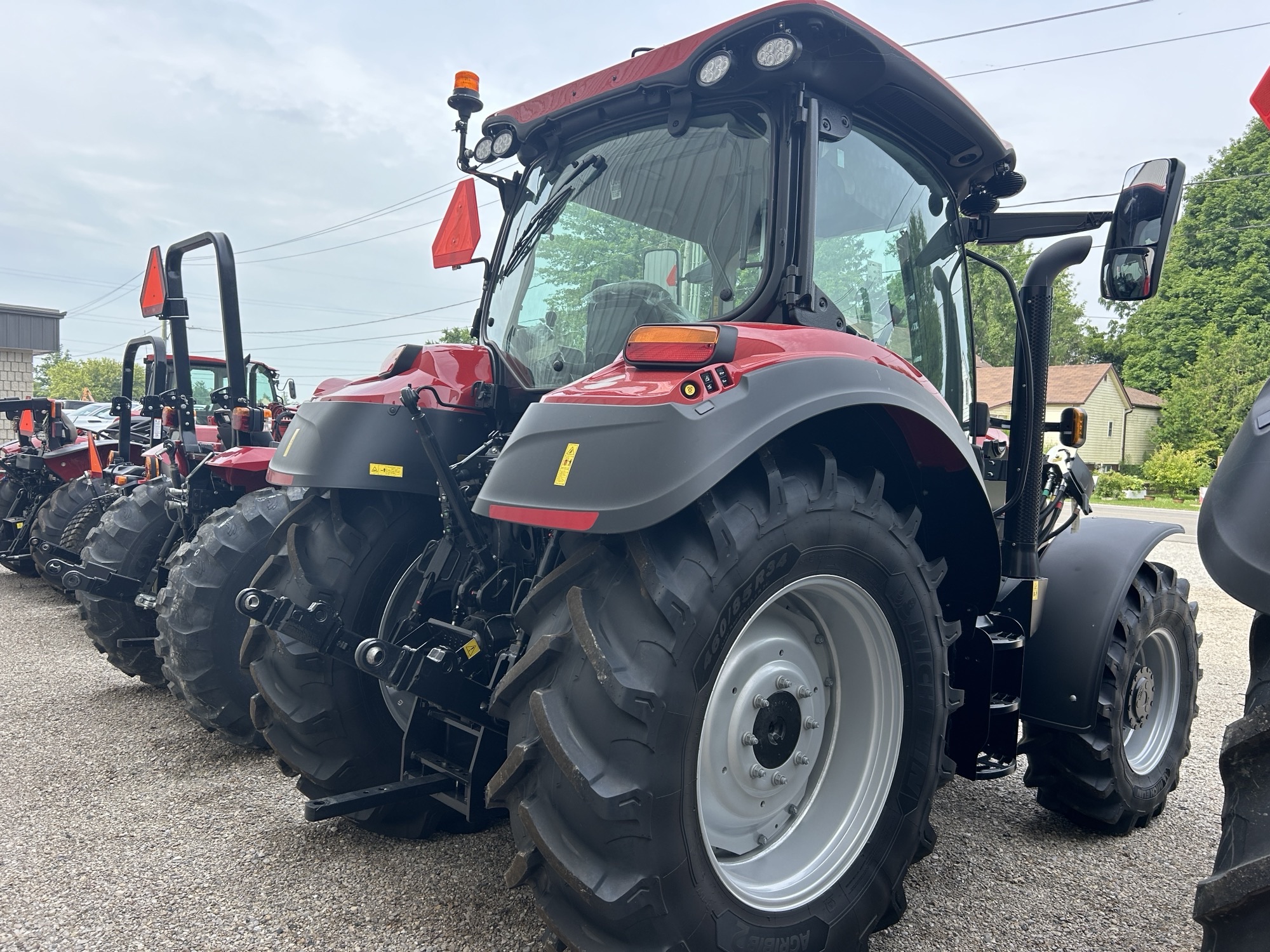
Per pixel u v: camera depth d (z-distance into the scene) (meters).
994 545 2.18
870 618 1.89
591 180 2.42
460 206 2.68
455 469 2.27
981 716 2.32
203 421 8.05
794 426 1.84
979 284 22.67
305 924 2.10
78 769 3.21
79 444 7.11
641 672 1.50
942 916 2.23
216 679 3.25
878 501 1.87
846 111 2.16
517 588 2.15
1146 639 2.94
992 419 3.06
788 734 1.90
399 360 2.60
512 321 2.60
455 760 2.28
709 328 1.64
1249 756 1.22
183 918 2.13
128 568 4.15
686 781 1.54
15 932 2.06
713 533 1.57
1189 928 2.20
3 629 5.64
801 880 1.84
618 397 1.61
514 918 2.13
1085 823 2.83
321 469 2.35
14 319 20.59
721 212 2.12
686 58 2.10
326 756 2.46
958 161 2.56
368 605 2.44
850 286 2.24
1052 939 2.13
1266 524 1.24
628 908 1.47
